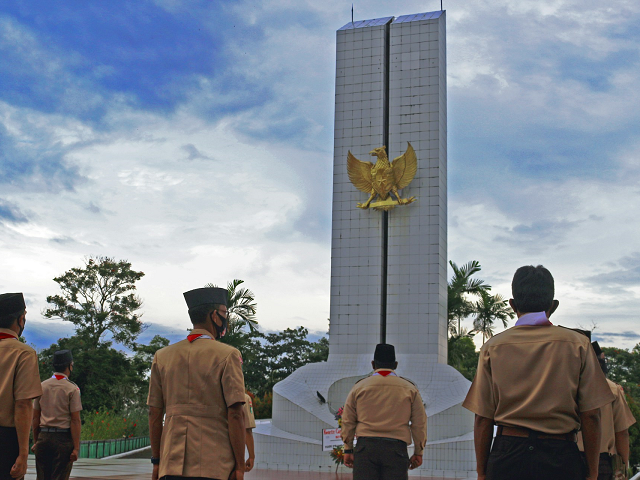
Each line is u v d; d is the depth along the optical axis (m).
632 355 65.75
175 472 6.18
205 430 6.30
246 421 8.72
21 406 7.61
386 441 9.12
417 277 30.59
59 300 52.81
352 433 9.52
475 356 52.78
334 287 31.52
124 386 49.28
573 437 5.43
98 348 50.19
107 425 36.16
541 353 5.49
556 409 5.34
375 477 9.13
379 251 31.36
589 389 5.36
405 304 30.48
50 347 48.41
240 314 41.09
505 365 5.59
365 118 32.88
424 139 31.80
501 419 5.54
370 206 31.48
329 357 30.72
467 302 41.47
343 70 33.62
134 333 53.81
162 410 6.68
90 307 53.50
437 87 32.22
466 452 25.09
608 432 8.01
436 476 24.77
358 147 32.69
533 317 5.74
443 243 31.70
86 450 28.08
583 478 5.40
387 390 9.33
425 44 32.78
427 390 28.23
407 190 31.47
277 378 68.56
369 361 29.94
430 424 26.55
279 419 28.17
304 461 26.66
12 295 8.05
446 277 32.28
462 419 26.33
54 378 10.71
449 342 43.03
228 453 6.32
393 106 32.50
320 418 27.56
